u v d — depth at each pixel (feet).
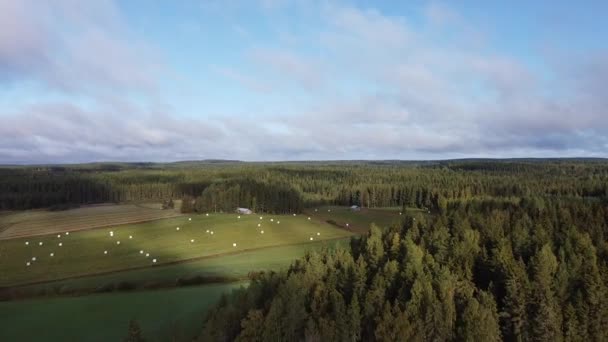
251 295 145.59
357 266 162.50
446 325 126.72
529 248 175.94
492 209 268.82
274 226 367.04
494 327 127.03
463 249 171.73
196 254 276.00
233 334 132.05
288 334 126.41
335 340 125.70
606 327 133.80
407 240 181.57
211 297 189.88
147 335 149.07
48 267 244.63
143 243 303.48
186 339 143.74
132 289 207.51
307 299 144.56
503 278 151.12
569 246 166.40
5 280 222.28
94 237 320.70
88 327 157.28
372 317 132.26
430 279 144.25
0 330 156.15
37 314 171.32
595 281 140.15
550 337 128.36
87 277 227.40
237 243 307.58
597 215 216.95
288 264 249.14
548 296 134.41
